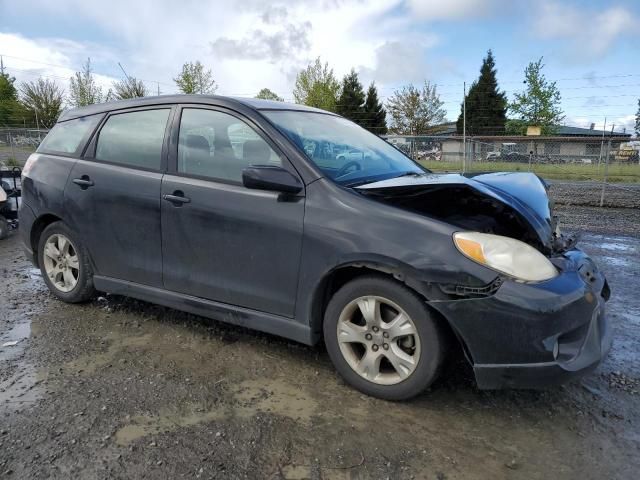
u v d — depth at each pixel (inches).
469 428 105.8
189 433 101.8
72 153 163.8
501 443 101.1
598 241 297.3
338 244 113.0
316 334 123.6
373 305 113.1
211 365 130.7
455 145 663.8
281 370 128.6
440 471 92.5
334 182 119.1
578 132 2101.4
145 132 148.9
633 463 95.6
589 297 107.3
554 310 100.0
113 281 155.4
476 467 93.9
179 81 1549.0
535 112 1641.2
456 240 103.7
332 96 1776.6
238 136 132.3
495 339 101.4
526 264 102.9
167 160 141.8
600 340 110.0
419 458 95.9
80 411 108.7
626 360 138.3
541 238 113.1
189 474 90.0
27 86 1644.9
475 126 2386.8
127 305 172.4
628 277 218.2
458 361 134.1
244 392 118.0
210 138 136.4
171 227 138.4
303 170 121.6
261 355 136.6
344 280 122.3
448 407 113.5
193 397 115.2
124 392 116.8
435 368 107.8
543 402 116.1
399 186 112.8
